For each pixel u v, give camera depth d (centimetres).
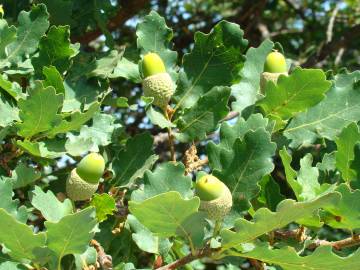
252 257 21
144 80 26
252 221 21
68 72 28
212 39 28
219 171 23
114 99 28
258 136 23
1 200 21
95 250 24
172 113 27
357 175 24
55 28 27
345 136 24
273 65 27
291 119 29
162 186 23
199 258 21
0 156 26
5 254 21
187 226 20
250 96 29
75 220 19
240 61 28
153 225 20
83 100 27
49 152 25
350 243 24
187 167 27
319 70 26
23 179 24
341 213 23
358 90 29
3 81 25
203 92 28
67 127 25
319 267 20
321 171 27
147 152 27
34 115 24
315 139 28
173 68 29
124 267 24
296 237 25
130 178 27
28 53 27
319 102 27
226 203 21
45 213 22
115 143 29
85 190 24
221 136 24
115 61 29
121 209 27
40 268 21
